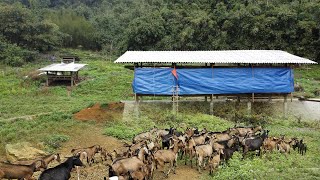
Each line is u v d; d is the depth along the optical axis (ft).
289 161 59.21
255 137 63.46
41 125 76.54
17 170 45.57
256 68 94.63
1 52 180.55
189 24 181.16
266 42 165.58
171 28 185.26
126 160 48.03
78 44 245.24
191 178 53.47
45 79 135.13
